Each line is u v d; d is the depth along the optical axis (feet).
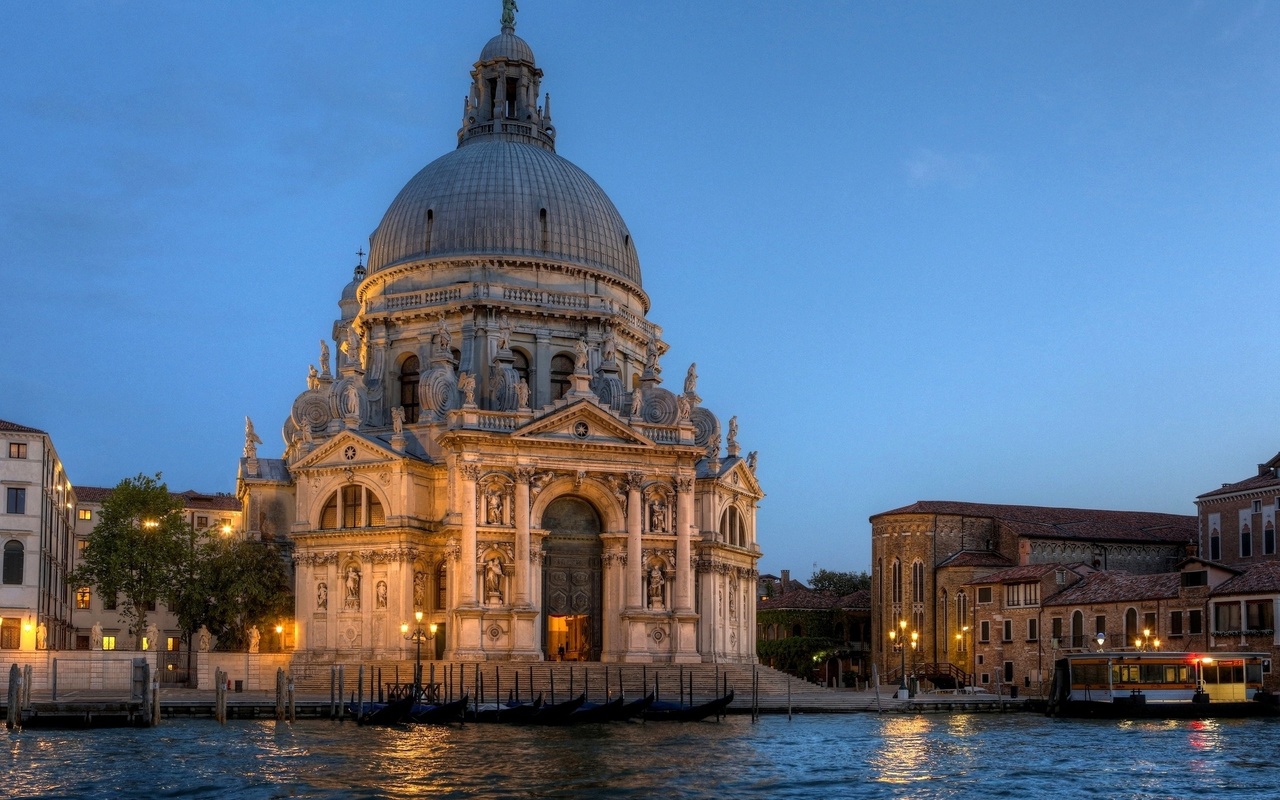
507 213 363.35
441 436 322.96
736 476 366.63
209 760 201.36
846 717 291.99
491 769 193.06
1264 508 379.35
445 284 359.87
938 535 422.82
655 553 330.13
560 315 358.23
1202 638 335.47
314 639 330.13
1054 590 381.81
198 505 501.56
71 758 203.51
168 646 462.60
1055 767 203.10
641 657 323.37
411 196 375.45
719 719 275.18
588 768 194.80
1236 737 248.52
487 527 318.45
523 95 393.91
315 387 392.27
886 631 427.33
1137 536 427.74
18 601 352.08
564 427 326.44
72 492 447.83
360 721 256.11
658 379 356.18
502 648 316.81
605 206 381.60
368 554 328.08
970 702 321.52
